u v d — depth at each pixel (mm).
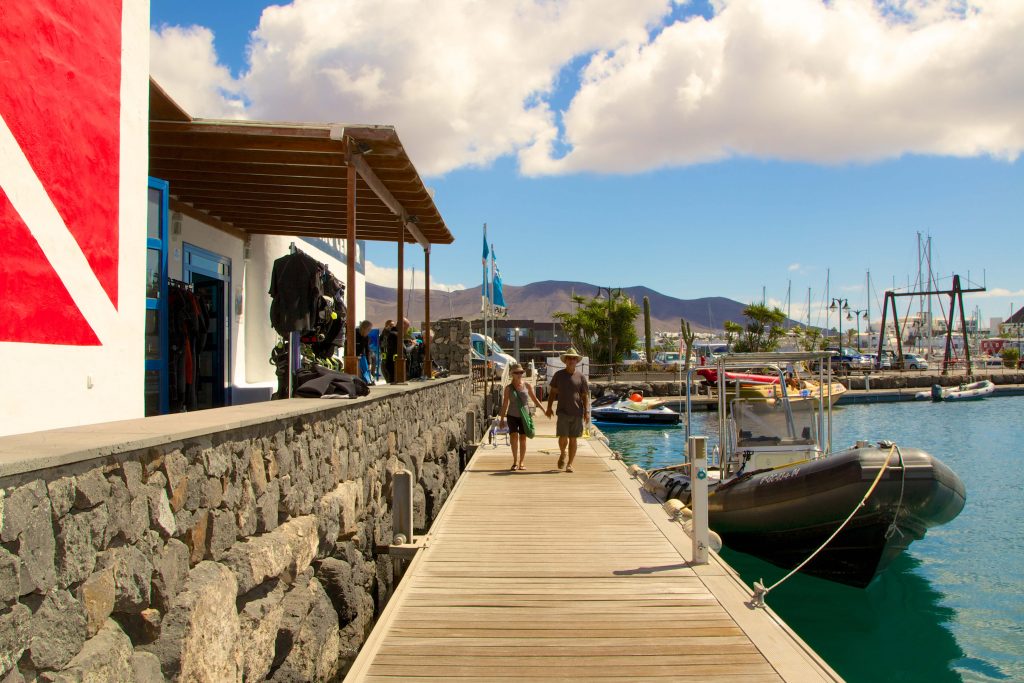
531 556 7426
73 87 5012
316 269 8641
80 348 5074
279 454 5285
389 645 5195
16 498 2660
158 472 3662
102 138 5340
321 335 9961
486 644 5211
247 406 5867
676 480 11836
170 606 3715
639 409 31938
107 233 5391
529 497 10391
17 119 4488
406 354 16797
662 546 7789
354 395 7359
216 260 12273
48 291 4766
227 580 4219
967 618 9352
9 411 4422
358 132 8414
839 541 9484
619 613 5816
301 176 9656
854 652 8336
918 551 12500
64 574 2930
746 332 67000
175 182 10055
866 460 9008
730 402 11312
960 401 48812
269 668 4922
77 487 3025
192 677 3754
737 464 11047
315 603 5805
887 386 53938
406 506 7680
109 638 3203
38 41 4672
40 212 4684
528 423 12750
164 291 8039
